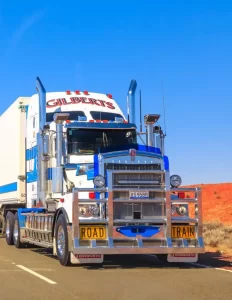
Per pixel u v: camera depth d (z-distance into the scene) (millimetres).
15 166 21312
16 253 18250
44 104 17141
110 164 13969
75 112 17234
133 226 13469
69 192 14320
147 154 14180
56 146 15203
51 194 15914
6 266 14188
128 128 16016
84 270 13328
